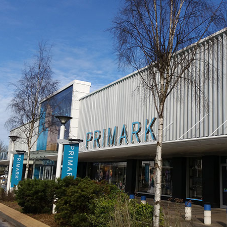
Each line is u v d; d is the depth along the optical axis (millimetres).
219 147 14188
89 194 9047
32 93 19734
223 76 14477
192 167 18484
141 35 7629
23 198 12312
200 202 17031
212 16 7363
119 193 9430
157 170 6676
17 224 10641
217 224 10555
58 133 33688
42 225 9625
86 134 28625
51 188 11945
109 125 25422
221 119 14523
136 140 21234
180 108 17281
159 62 7410
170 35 7438
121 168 25703
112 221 7363
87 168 31641
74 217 8789
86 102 30641
